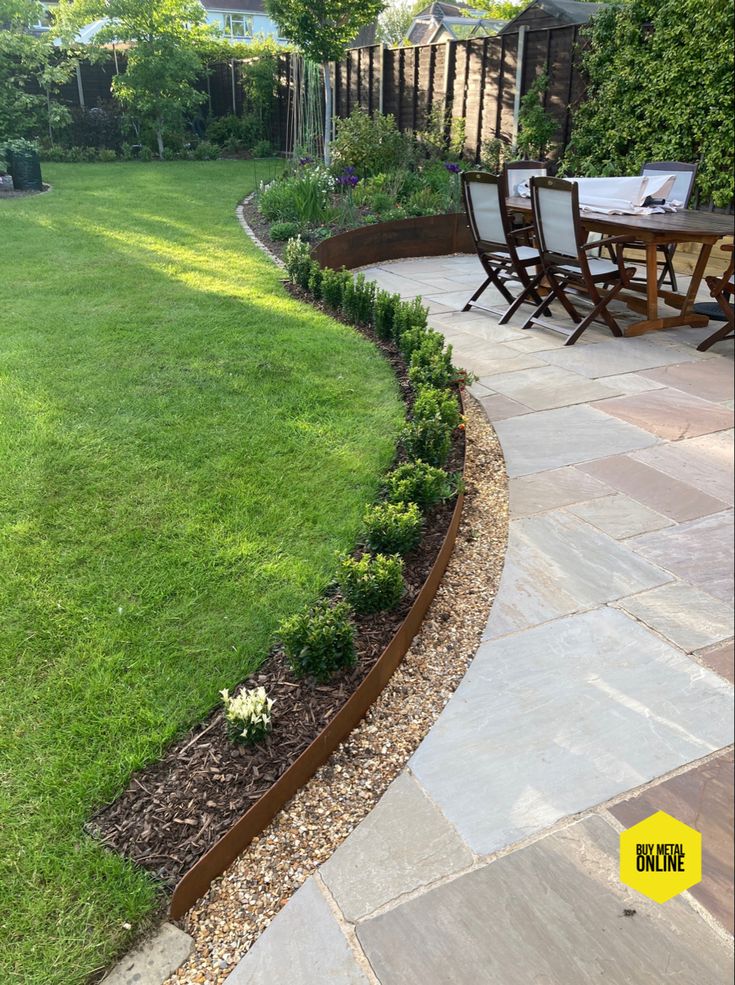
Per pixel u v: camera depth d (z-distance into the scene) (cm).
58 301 599
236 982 153
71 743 202
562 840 182
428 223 886
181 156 1641
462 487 329
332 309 603
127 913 162
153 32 1595
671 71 768
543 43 961
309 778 201
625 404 454
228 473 344
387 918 165
